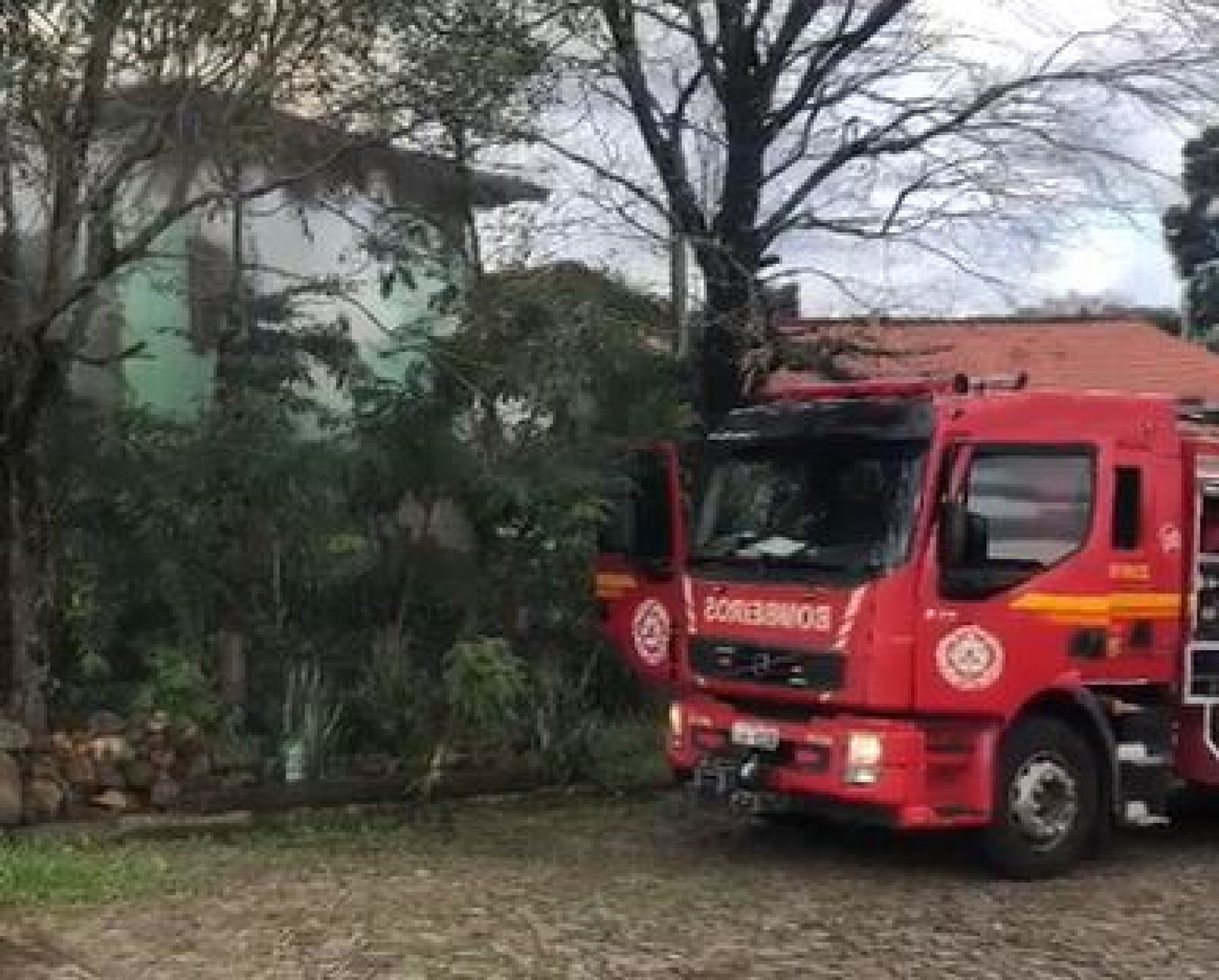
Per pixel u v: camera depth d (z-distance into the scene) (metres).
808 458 10.31
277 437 11.73
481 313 12.53
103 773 11.14
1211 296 38.31
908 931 8.86
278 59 10.15
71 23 9.73
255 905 8.95
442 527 12.84
